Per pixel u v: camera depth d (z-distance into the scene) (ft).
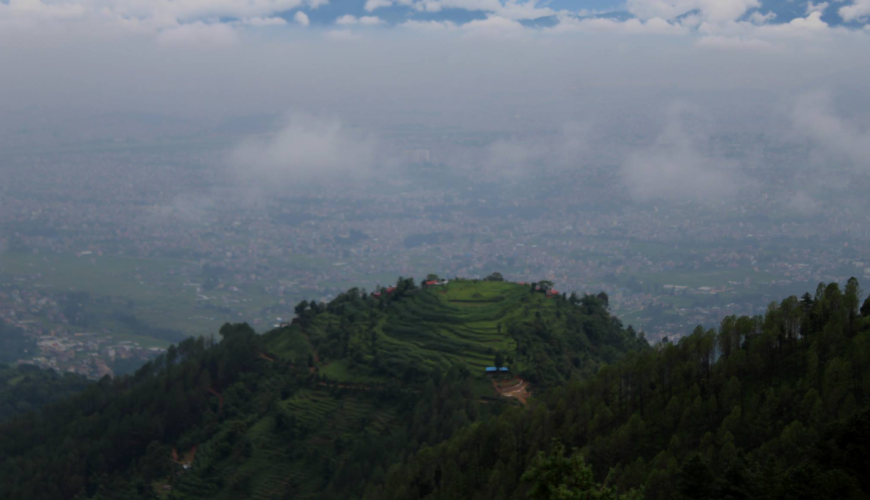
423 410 644.27
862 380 439.63
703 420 465.06
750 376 492.54
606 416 504.84
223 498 638.53
